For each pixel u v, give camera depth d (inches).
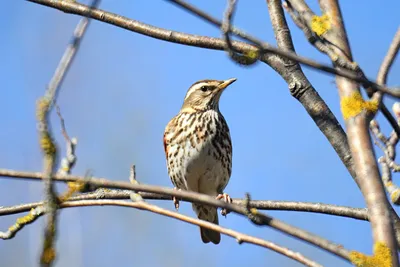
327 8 356.5
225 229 301.9
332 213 465.1
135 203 321.1
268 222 300.4
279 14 439.8
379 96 331.6
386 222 295.3
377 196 304.5
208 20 279.3
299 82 413.4
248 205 304.3
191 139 657.6
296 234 294.5
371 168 313.6
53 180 303.6
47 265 294.2
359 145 321.7
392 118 381.7
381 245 286.4
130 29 441.7
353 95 333.1
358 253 284.0
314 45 346.0
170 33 434.0
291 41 433.1
